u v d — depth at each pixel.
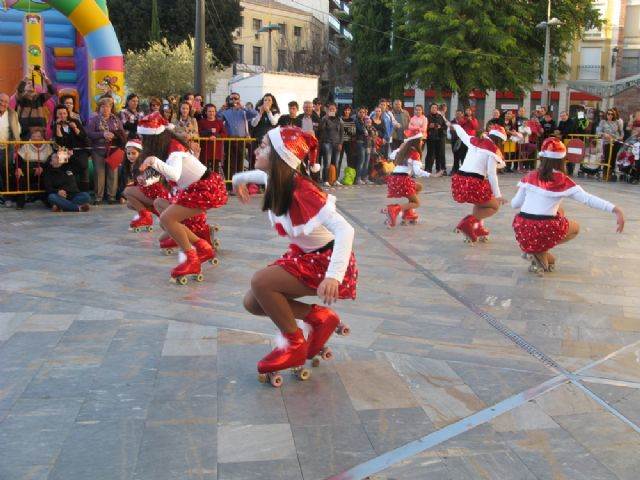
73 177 10.27
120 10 34.72
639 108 32.25
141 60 31.27
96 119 10.63
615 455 3.36
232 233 8.79
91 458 3.23
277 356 4.07
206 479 3.07
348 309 5.71
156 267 6.95
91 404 3.81
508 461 3.29
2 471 3.10
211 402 3.88
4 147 10.10
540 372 4.41
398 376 4.31
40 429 3.50
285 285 3.96
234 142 12.55
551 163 6.75
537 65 31.33
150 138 6.30
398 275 6.88
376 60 39.25
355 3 40.81
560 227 6.76
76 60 14.95
